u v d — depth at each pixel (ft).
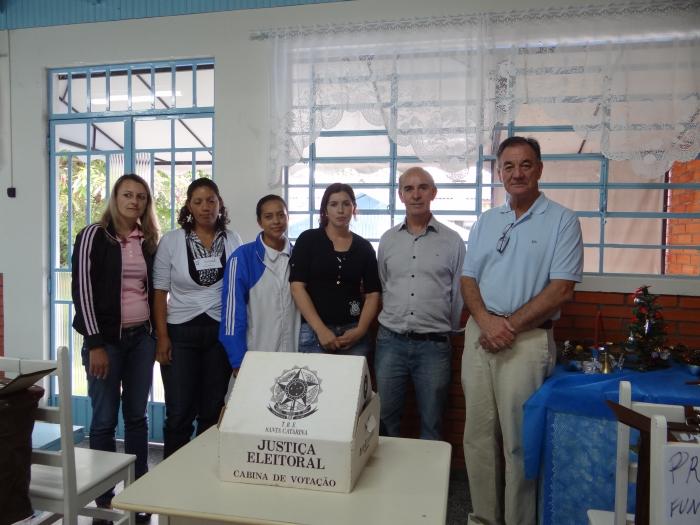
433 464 4.23
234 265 7.56
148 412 10.53
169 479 3.87
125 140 10.46
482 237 6.98
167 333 7.95
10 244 10.80
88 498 5.74
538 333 6.53
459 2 8.73
